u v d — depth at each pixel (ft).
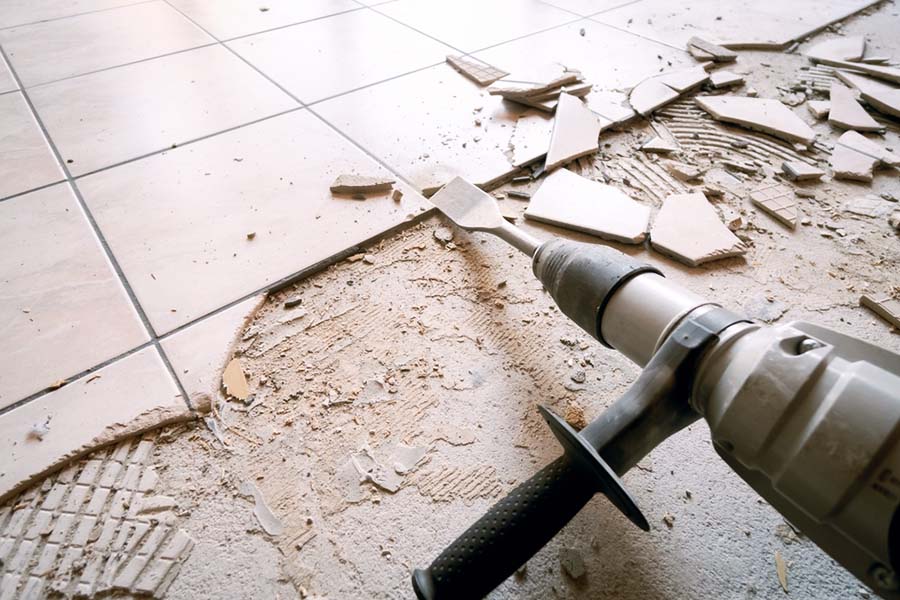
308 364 3.36
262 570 2.50
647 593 2.44
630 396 2.11
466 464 2.89
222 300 3.70
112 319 3.56
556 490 1.99
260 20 8.08
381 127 5.58
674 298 2.42
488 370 3.35
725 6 8.62
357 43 7.35
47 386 3.15
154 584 2.43
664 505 2.74
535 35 7.61
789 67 6.93
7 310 3.60
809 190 4.87
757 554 2.57
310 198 4.61
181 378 3.22
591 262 2.77
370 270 4.02
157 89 6.19
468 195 4.30
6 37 7.35
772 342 1.84
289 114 5.77
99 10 8.32
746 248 4.28
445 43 7.37
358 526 2.65
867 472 1.48
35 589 2.40
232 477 2.81
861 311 3.76
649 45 7.36
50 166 4.94
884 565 1.53
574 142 5.27
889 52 7.19
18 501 2.68
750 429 1.75
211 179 4.82
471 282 3.93
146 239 4.18
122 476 2.79
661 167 5.15
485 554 1.94
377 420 3.07
